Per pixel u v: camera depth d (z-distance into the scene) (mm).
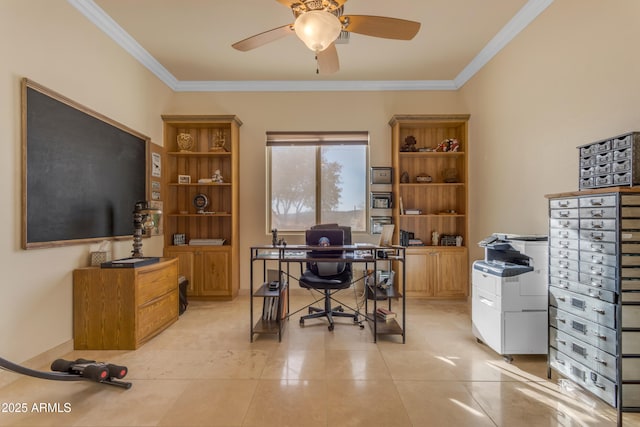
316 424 1687
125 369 2045
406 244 3598
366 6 2797
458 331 3053
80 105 2637
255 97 4430
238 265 4375
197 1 2717
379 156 4406
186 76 4188
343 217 4539
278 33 2188
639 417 1712
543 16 2723
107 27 2979
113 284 2600
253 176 4426
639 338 1627
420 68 3992
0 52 2008
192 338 2863
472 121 4020
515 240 2516
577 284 1902
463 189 4188
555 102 2596
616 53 2057
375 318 2770
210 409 1814
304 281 3078
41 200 2271
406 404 1864
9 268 2062
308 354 2525
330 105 4418
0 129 2012
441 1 2740
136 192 3477
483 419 1729
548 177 2680
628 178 1676
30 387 2033
